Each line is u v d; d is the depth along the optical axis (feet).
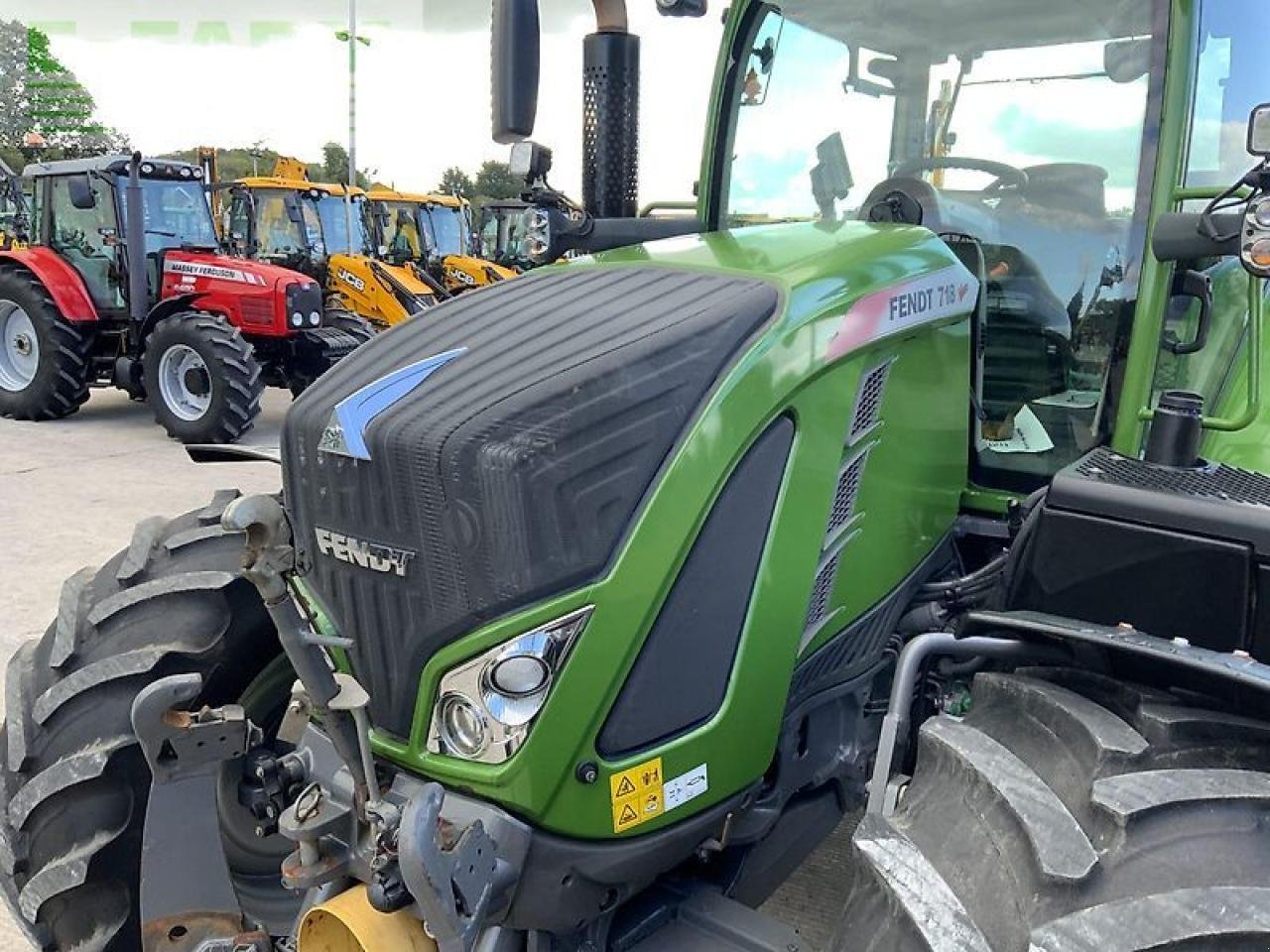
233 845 7.14
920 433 6.61
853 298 5.82
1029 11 7.81
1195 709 5.03
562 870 5.03
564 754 4.90
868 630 6.57
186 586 6.92
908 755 6.48
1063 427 7.79
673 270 5.97
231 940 6.18
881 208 8.16
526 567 4.81
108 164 28.86
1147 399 7.44
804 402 5.54
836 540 6.08
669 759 5.21
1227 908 4.03
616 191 8.63
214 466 24.38
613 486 4.94
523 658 4.82
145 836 6.05
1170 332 7.62
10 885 6.73
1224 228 5.99
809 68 8.89
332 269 39.63
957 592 6.96
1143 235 7.35
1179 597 5.57
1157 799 4.42
